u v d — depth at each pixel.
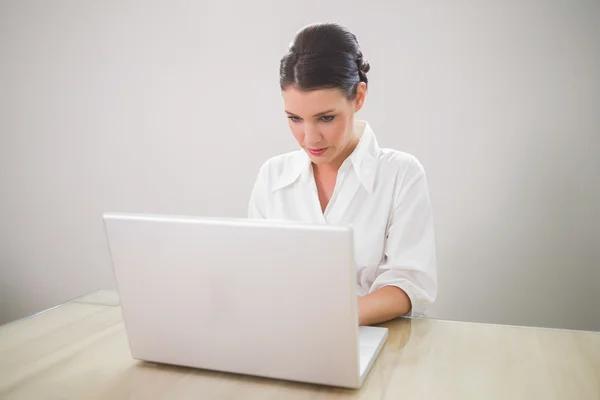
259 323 0.98
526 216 2.41
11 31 2.99
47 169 3.08
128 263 1.04
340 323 0.92
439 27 2.38
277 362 0.99
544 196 2.38
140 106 2.85
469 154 2.43
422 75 2.44
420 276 1.50
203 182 2.82
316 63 1.32
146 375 1.06
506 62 2.33
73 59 2.92
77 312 1.42
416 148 2.49
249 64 2.65
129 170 2.93
